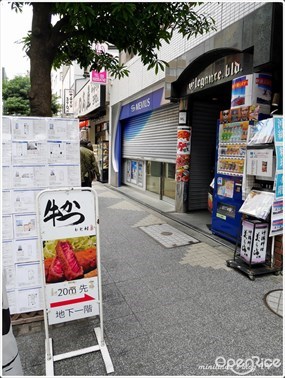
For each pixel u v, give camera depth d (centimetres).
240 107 420
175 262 404
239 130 427
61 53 377
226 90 548
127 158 1152
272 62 367
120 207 778
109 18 299
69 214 227
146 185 989
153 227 580
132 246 468
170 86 643
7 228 253
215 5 515
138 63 892
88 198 231
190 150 676
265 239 359
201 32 362
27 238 259
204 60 508
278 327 259
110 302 301
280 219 351
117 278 355
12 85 1680
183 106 649
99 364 218
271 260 365
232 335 248
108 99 1266
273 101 404
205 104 677
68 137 267
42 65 297
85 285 234
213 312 282
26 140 253
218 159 486
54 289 226
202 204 725
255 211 349
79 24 287
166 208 746
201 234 531
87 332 256
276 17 361
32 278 263
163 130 792
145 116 924
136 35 333
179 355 226
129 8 255
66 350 233
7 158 248
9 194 251
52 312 227
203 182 716
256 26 387
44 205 221
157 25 320
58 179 266
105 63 405
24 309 264
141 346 236
